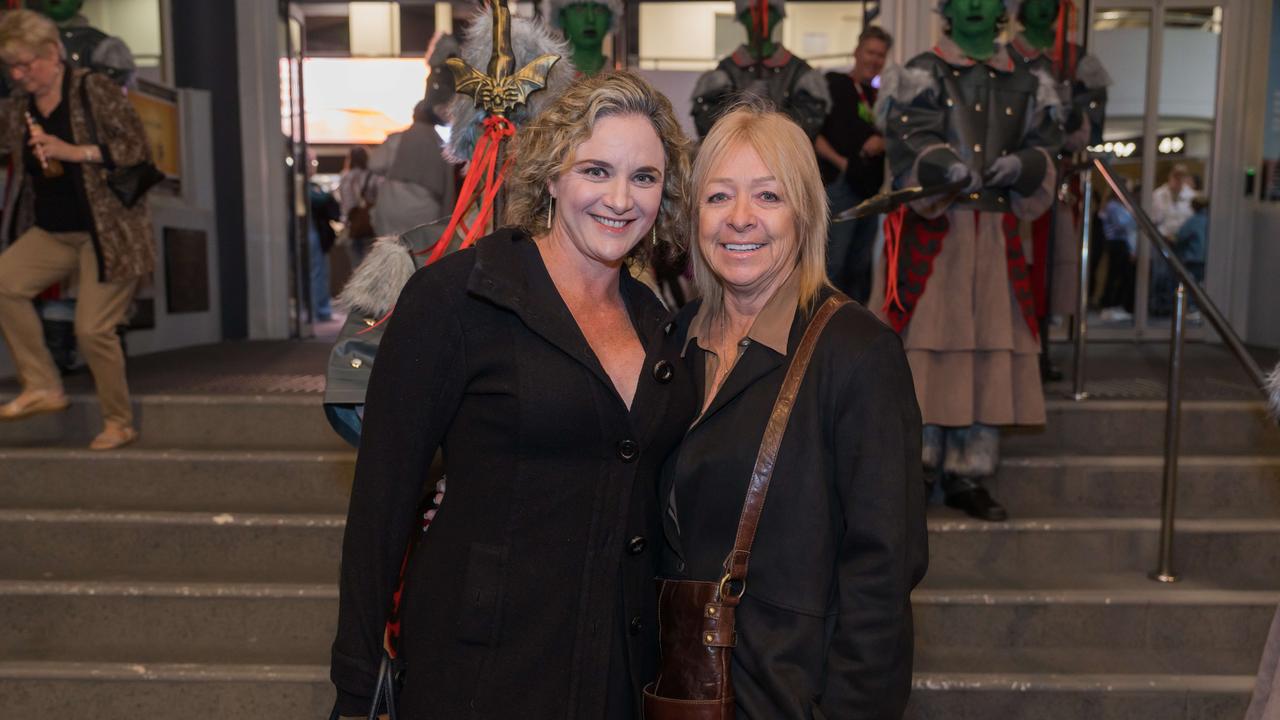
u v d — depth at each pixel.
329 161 12.36
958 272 3.22
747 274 1.53
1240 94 6.63
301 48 7.05
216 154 6.57
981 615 3.03
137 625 3.04
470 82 1.85
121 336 5.09
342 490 3.56
